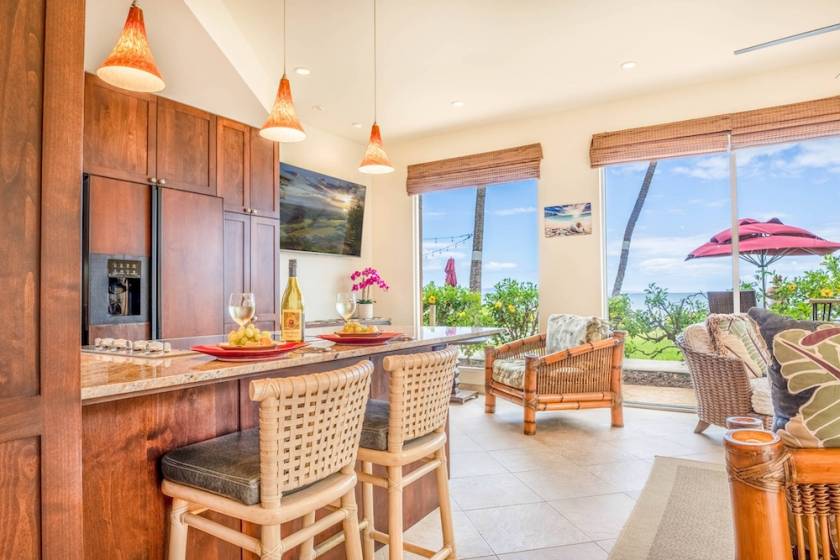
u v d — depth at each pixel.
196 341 2.14
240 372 1.33
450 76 3.94
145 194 3.08
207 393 1.50
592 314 4.58
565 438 3.45
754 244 4.14
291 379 1.17
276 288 4.12
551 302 4.75
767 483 0.84
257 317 3.90
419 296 5.64
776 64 3.81
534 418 3.55
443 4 2.94
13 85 0.81
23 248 0.82
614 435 3.51
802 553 0.88
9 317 0.80
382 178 5.80
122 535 1.27
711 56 3.65
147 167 3.10
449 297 5.50
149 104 3.13
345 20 3.09
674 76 3.99
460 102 4.48
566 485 2.62
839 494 0.87
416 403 1.62
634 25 3.20
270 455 1.14
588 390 3.67
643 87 4.20
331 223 5.16
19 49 0.81
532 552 1.96
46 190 0.84
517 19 3.12
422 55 3.58
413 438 1.64
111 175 2.90
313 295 5.08
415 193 5.55
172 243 3.21
